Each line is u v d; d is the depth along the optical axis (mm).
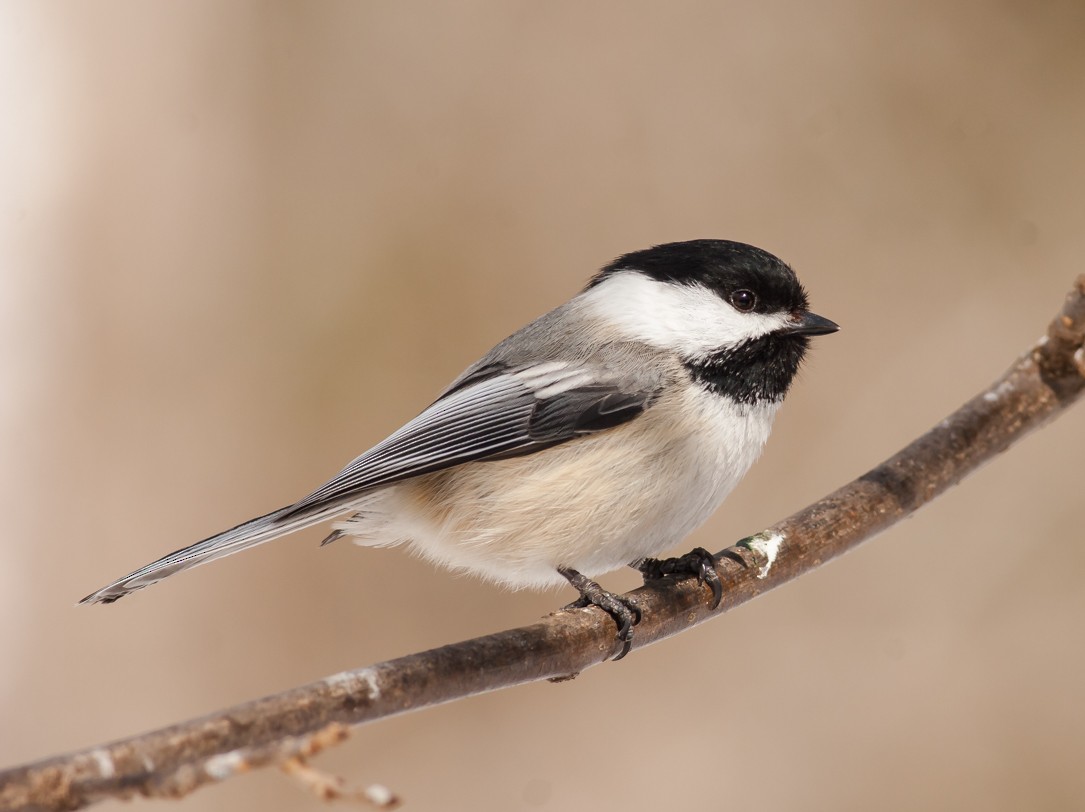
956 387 12148
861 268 12555
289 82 12641
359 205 12453
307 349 12062
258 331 12102
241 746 4262
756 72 12953
